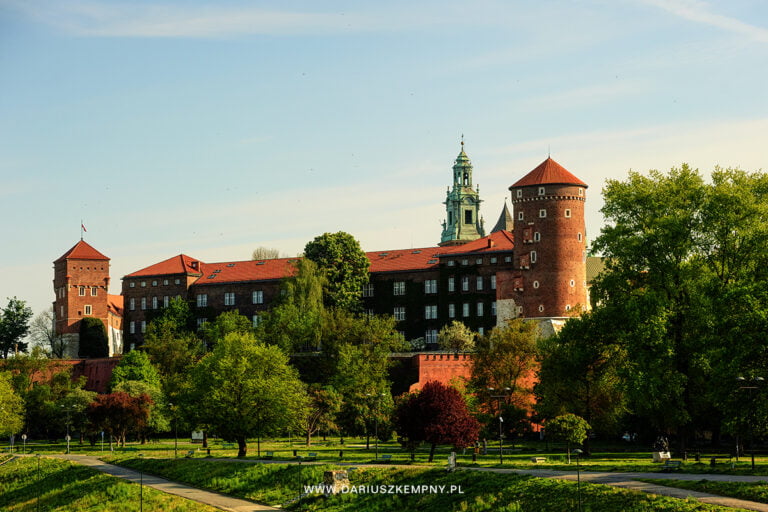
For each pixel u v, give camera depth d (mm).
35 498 97938
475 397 123875
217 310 189750
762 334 75125
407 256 181625
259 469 89875
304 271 168000
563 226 153875
